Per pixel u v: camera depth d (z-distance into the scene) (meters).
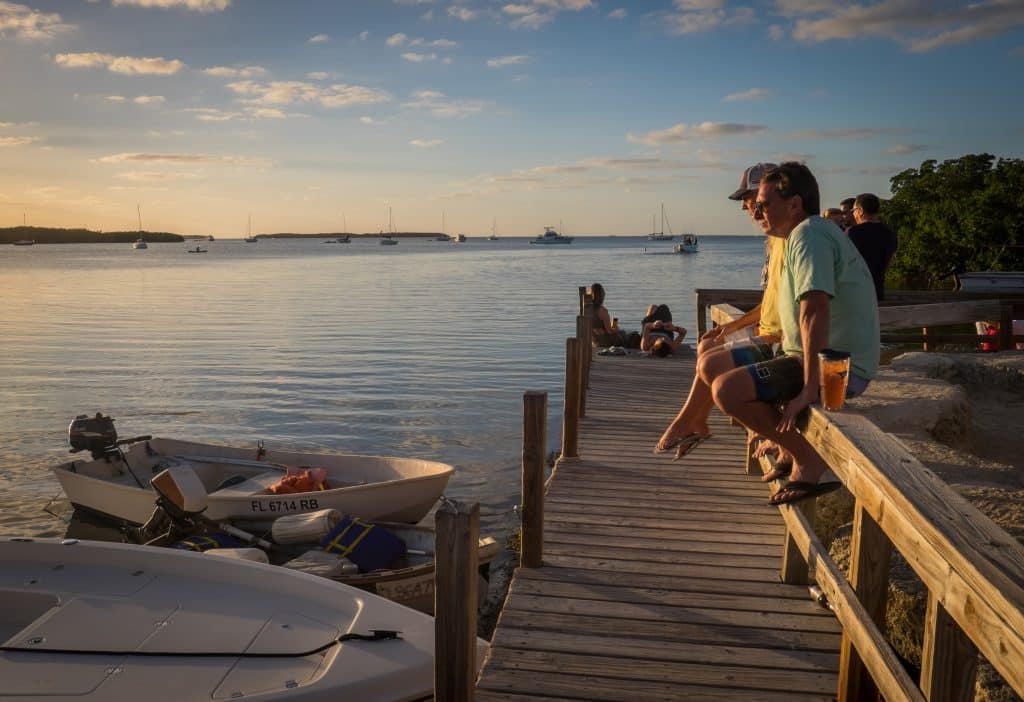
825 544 5.66
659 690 3.56
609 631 4.11
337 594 5.74
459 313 46.28
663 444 4.82
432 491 10.25
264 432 17.50
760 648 3.93
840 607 3.17
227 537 9.37
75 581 5.98
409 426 18.00
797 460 4.06
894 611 4.24
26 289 71.75
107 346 31.91
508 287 70.81
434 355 29.06
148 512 10.64
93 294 64.50
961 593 1.88
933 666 2.20
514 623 4.20
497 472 14.35
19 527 11.73
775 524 5.77
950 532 2.01
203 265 133.75
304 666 4.98
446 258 170.62
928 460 5.77
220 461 11.55
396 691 4.90
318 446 16.34
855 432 3.01
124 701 4.56
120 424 18.20
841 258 3.71
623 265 123.75
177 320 42.78
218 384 23.27
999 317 11.80
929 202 55.25
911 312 11.45
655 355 16.11
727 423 9.41
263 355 29.19
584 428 9.19
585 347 9.88
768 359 4.46
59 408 19.88
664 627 4.15
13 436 17.00
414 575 8.13
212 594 5.83
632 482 6.89
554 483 6.84
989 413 8.33
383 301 55.72
